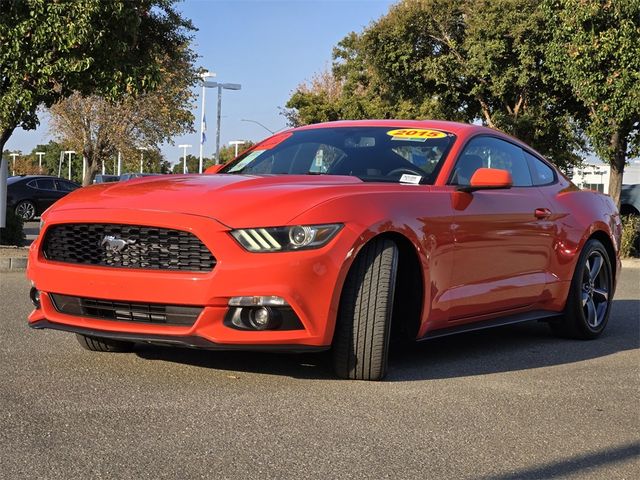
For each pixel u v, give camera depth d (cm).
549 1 1538
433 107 2538
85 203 406
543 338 578
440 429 329
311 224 371
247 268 361
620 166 1600
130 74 1219
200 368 425
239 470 274
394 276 396
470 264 457
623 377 441
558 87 2216
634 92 1408
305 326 368
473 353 505
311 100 3453
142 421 327
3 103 1133
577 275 561
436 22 2350
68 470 269
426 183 456
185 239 371
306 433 317
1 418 327
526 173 555
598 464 294
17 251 1167
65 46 1118
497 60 2272
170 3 1728
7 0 1094
